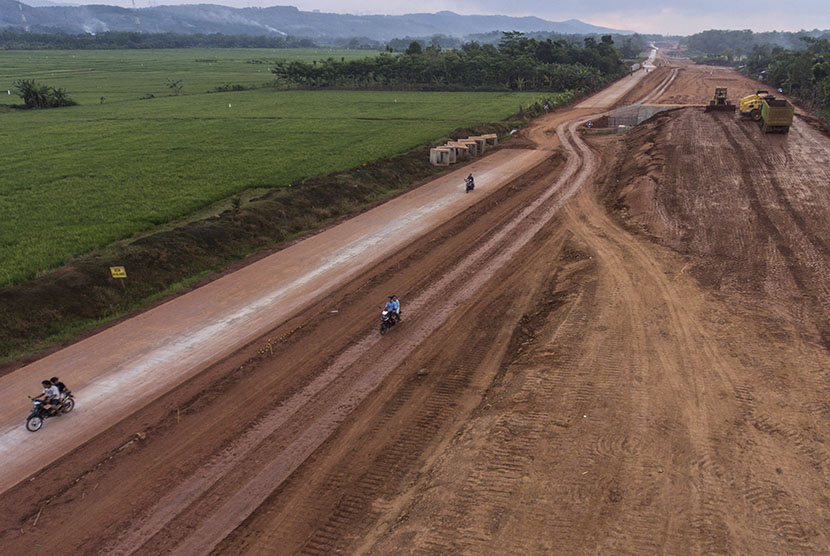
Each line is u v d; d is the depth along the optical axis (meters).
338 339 20.67
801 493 12.19
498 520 11.66
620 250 28.89
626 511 11.77
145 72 162.12
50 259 26.52
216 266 28.17
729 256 27.52
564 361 17.95
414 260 28.52
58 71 159.62
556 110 92.56
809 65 101.12
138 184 41.75
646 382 16.58
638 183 40.69
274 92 115.50
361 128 69.12
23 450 14.85
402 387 17.69
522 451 13.78
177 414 16.31
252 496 13.27
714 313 21.14
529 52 136.75
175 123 73.69
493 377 18.17
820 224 31.56
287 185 41.47
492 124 71.75
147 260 26.25
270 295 24.47
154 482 13.73
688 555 10.66
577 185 44.19
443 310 23.06
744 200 36.28
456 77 124.56
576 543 11.01
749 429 14.38
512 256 29.06
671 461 13.24
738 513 11.66
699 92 117.31
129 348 20.05
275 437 15.36
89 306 22.88
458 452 14.08
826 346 18.66
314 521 12.48
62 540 12.05
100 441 15.20
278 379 18.12
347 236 32.34
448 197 40.59
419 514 12.06
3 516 12.69
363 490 13.36
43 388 16.45
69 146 57.72
